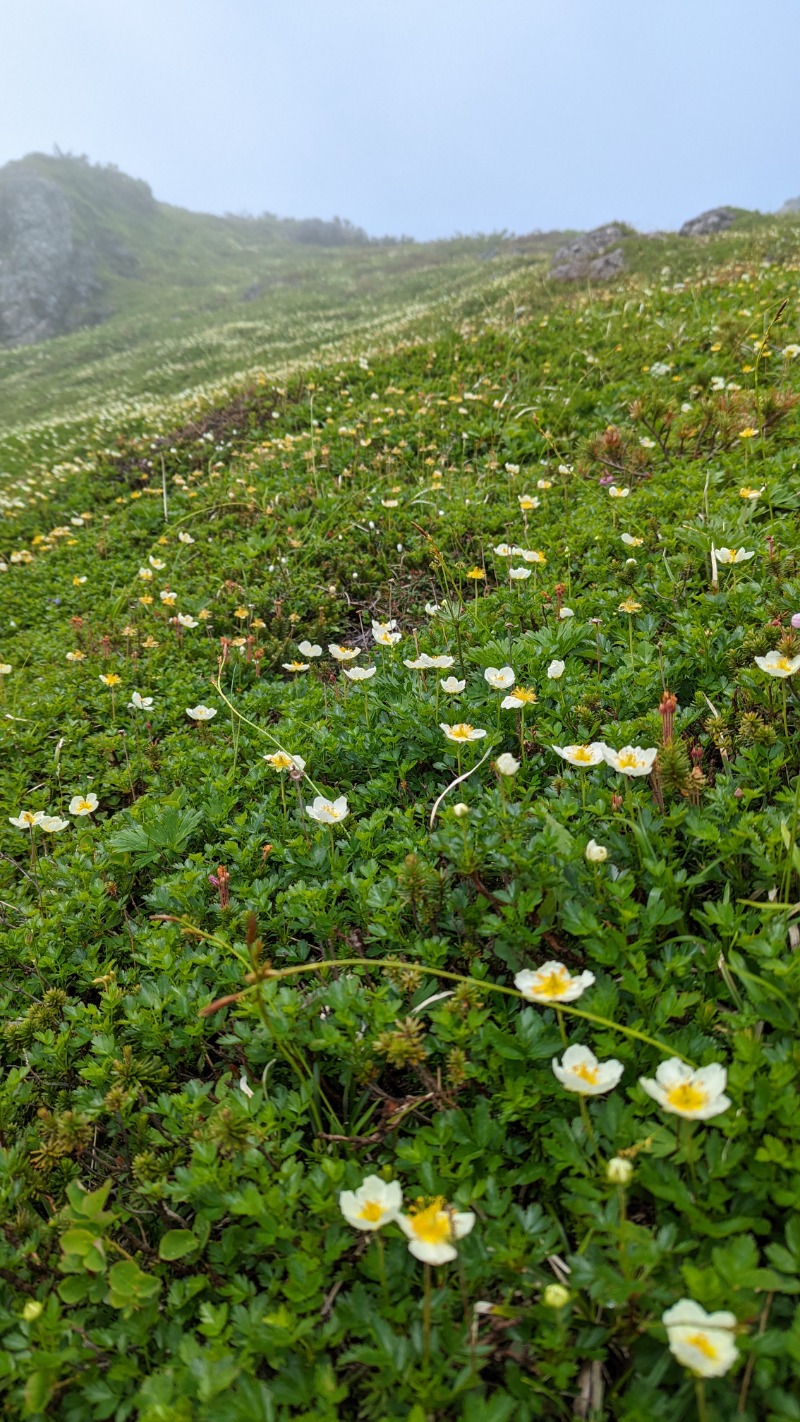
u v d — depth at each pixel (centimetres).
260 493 854
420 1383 147
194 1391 157
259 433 1112
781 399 623
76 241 6312
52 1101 251
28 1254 193
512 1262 161
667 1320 131
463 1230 148
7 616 784
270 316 4269
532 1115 191
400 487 768
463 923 245
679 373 916
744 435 597
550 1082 193
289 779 372
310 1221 184
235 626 624
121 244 6800
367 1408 153
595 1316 154
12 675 638
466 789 303
